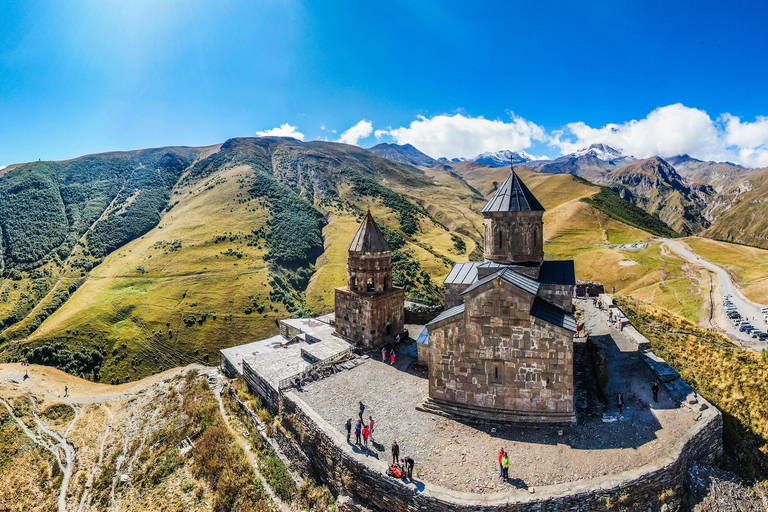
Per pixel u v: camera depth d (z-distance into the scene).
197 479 22.47
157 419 31.84
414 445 18.16
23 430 34.91
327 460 18.78
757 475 18.36
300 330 38.78
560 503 14.27
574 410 19.22
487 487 15.13
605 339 29.17
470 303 19.53
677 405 19.89
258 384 27.73
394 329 32.84
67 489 26.53
